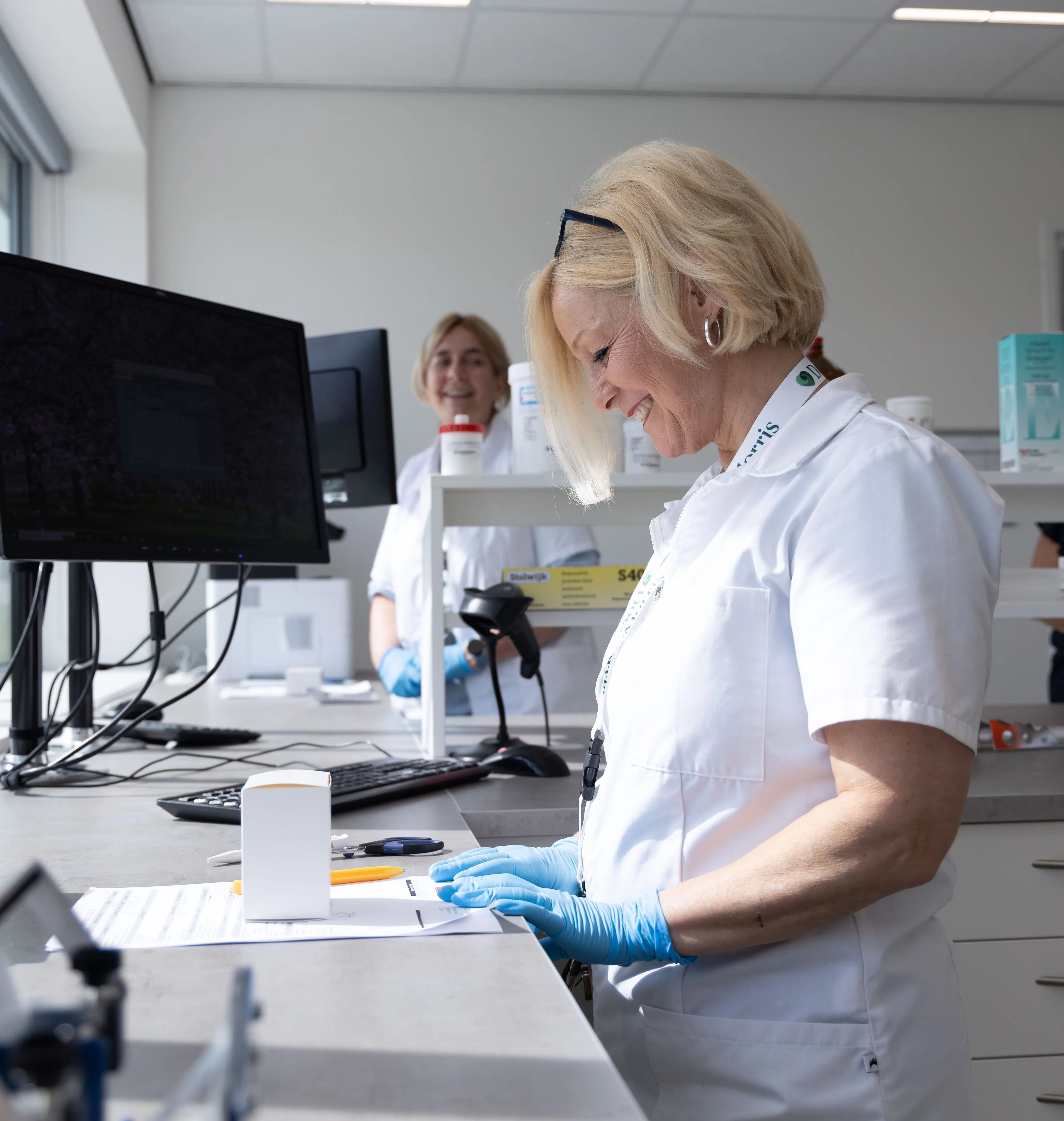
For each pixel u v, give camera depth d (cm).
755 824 82
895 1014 79
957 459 79
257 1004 37
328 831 73
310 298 379
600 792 92
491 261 389
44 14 272
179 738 160
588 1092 47
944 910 125
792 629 80
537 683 218
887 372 408
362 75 374
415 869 89
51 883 36
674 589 89
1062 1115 126
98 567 334
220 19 333
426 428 384
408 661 205
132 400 122
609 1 332
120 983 35
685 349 87
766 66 379
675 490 161
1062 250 419
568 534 225
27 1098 27
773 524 83
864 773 72
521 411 163
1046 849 127
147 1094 46
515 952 67
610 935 77
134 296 125
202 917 73
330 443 207
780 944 81
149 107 367
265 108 378
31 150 324
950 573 73
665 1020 84
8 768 131
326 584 295
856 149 409
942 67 383
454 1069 49
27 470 109
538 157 393
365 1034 53
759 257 85
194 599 342
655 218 86
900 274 410
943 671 71
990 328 414
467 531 224
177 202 371
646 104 400
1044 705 200
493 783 133
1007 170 417
